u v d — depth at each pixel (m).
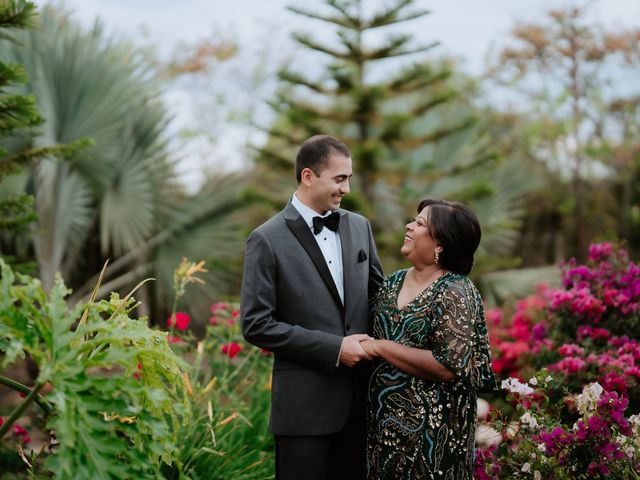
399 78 7.95
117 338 2.01
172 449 2.00
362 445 2.70
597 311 3.71
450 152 9.34
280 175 9.02
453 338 2.35
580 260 12.32
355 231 2.81
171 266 7.46
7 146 6.16
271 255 2.61
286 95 8.50
